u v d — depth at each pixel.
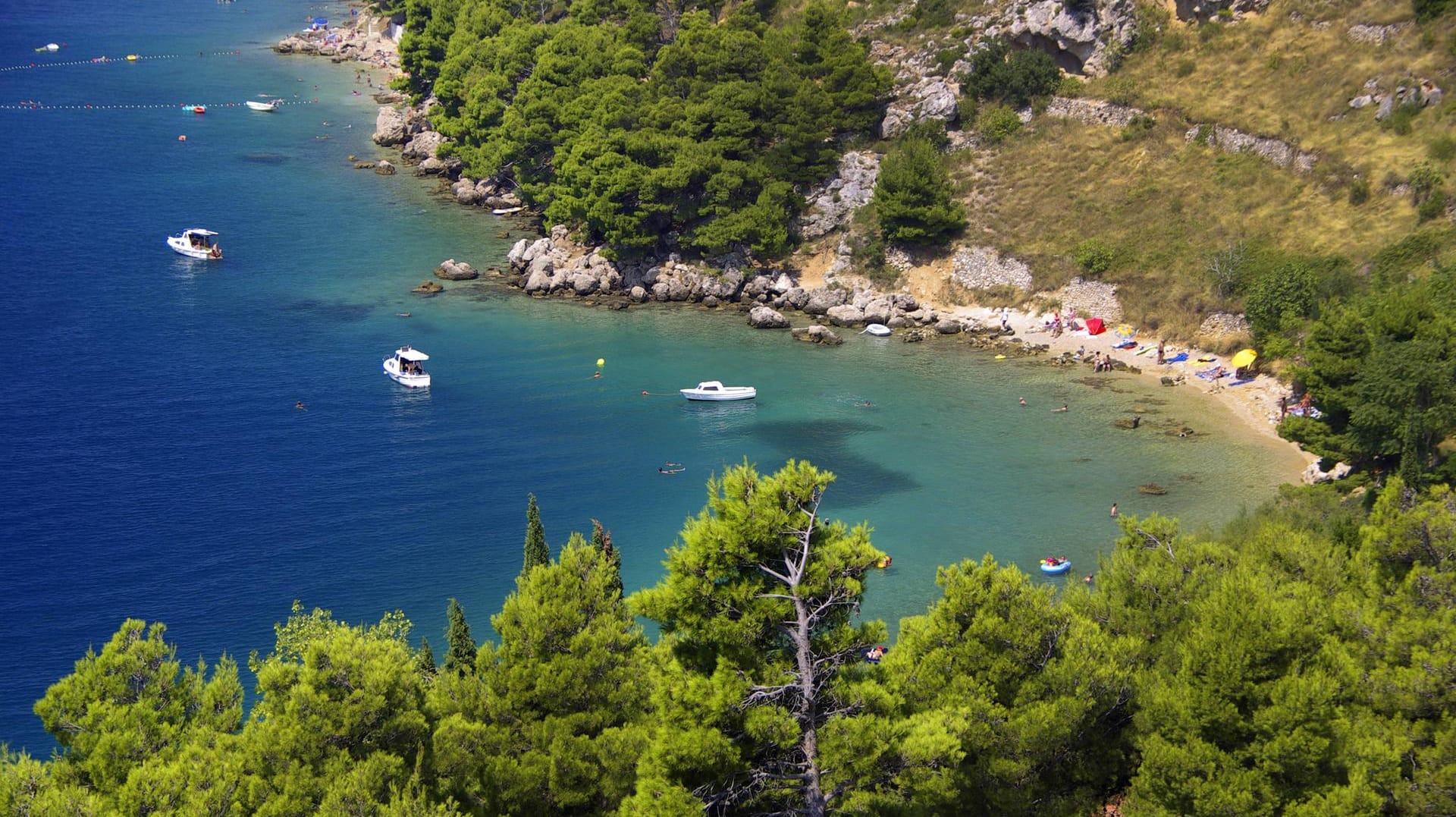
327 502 107.94
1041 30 167.38
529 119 177.88
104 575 95.81
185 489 109.12
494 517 106.19
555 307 156.38
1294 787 49.44
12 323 142.75
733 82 164.88
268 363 136.50
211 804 49.22
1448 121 133.88
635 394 131.75
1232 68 157.38
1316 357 100.25
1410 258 123.81
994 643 55.31
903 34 182.38
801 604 50.22
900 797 52.12
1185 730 51.22
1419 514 60.97
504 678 55.22
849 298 156.12
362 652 54.72
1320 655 51.91
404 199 196.62
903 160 158.75
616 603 58.62
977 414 126.69
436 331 147.50
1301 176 141.75
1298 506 89.12
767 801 51.22
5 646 87.00
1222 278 136.62
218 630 89.38
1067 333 145.62
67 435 117.88
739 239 156.75
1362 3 151.50
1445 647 52.41
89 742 54.72
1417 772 50.16
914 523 104.69
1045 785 55.53
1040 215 155.00
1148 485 110.88
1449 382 91.69
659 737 48.03
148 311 148.88
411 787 48.56
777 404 129.62
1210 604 52.81
